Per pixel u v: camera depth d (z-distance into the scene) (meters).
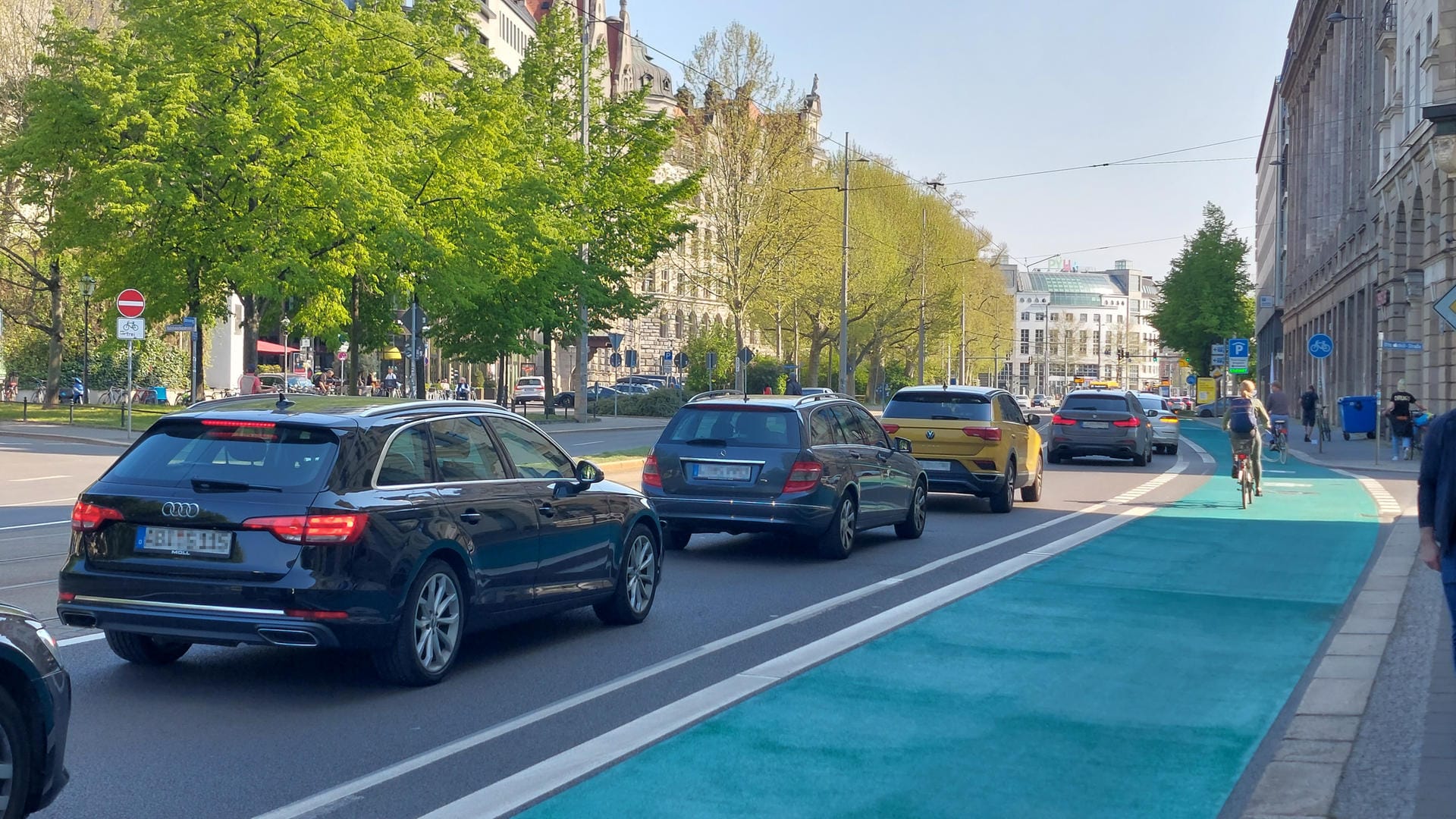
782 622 9.84
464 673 7.99
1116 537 15.91
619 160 54.19
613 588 9.46
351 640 7.09
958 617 10.02
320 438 7.36
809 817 5.21
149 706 7.07
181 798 5.43
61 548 14.25
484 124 39.97
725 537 15.84
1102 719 6.90
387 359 73.81
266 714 6.90
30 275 50.50
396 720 6.79
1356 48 53.91
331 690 7.50
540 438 9.17
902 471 15.31
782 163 48.06
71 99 33.81
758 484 13.00
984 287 87.69
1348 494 23.11
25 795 4.54
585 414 52.16
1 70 45.16
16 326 55.75
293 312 40.06
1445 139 33.12
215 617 6.98
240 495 7.12
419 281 39.84
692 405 13.66
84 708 7.02
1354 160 54.16
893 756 6.12
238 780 5.69
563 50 53.88
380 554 7.18
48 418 40.91
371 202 34.19
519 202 44.06
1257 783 5.74
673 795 5.48
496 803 5.36
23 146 33.94
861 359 74.94
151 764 5.92
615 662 8.34
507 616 8.28
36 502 19.92
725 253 48.12
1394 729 6.61
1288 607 10.69
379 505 7.28
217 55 34.09
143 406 50.62
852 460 13.83
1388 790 5.54
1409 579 12.11
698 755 6.11
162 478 7.28
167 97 33.34
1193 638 9.28
